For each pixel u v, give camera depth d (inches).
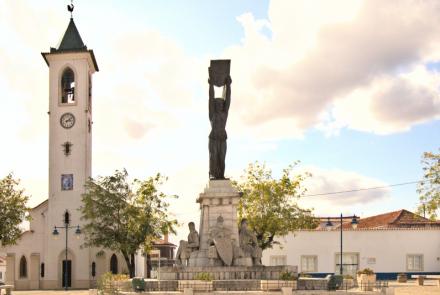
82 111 2942.9
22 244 2876.5
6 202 2379.4
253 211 2096.5
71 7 3095.5
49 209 2866.6
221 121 1354.6
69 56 2962.6
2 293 2059.5
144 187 2479.1
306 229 2306.8
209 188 1300.4
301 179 2154.3
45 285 2815.0
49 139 2933.1
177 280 1164.5
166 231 2472.9
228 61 1381.6
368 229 2431.1
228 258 1238.9
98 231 2513.5
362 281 1147.3
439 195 1560.0
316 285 1175.0
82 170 2903.5
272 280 1123.9
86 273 2812.5
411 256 2416.3
